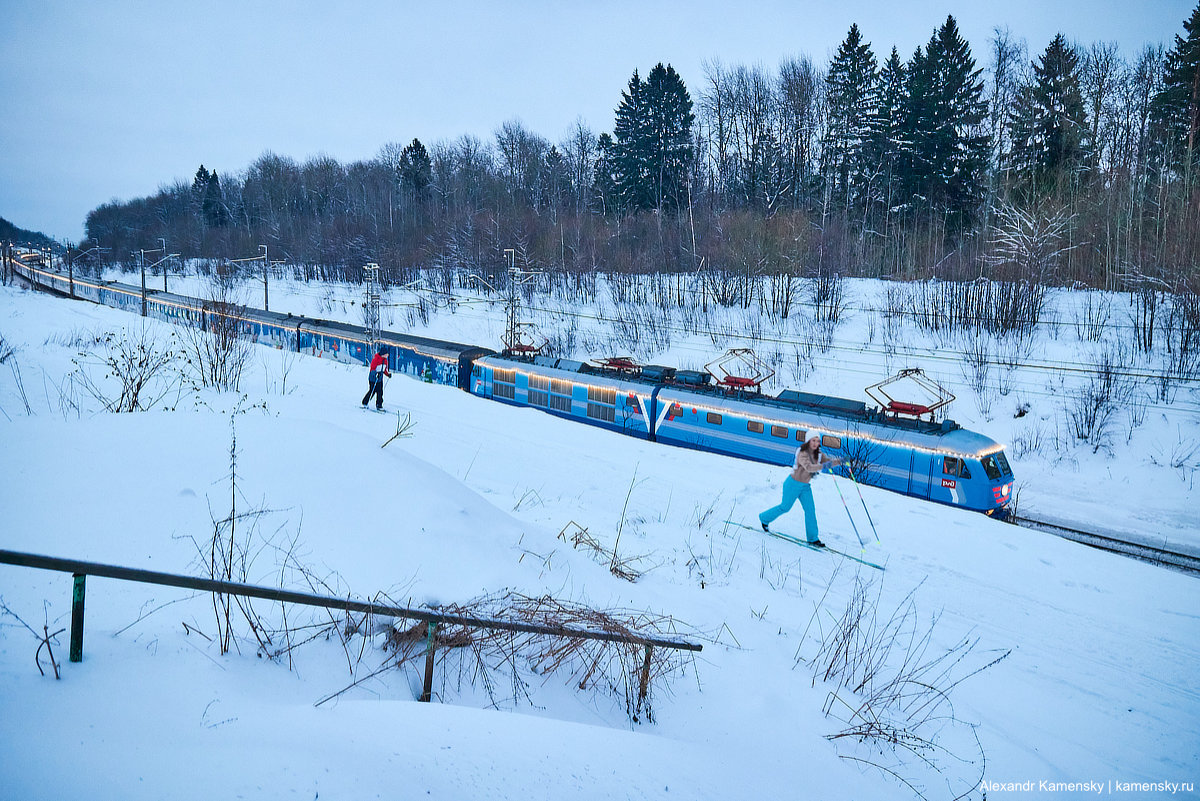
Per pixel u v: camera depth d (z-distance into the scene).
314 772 2.61
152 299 41.12
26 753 2.42
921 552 8.91
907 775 4.44
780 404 18.77
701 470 12.43
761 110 57.22
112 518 4.66
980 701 5.66
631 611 5.78
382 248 63.41
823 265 36.78
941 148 47.75
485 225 57.56
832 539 9.23
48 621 3.52
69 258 67.50
